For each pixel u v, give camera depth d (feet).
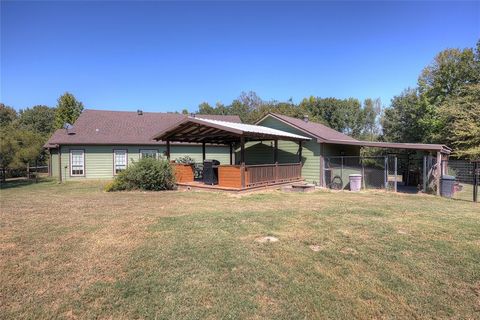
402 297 11.28
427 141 90.48
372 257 15.02
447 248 16.34
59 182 60.80
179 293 11.40
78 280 12.48
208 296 11.20
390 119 120.26
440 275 13.08
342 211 26.55
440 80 94.68
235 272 13.21
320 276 12.92
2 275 12.93
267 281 12.41
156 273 13.07
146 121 78.84
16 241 17.39
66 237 18.17
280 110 148.46
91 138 67.10
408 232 19.58
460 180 60.95
